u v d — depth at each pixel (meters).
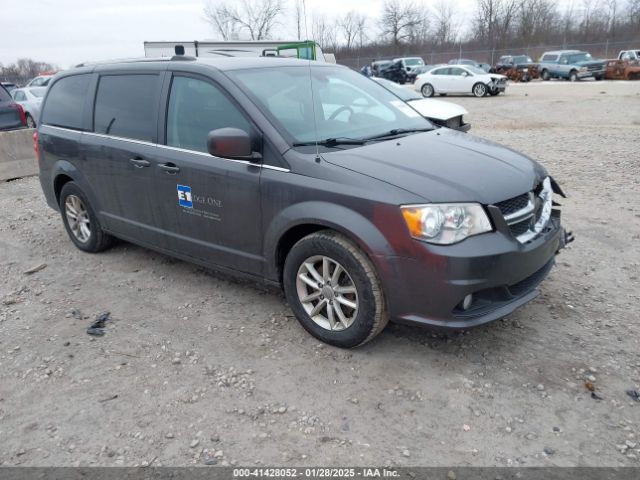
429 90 26.20
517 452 2.73
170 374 3.45
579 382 3.24
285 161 3.57
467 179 3.29
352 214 3.27
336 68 4.79
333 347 3.66
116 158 4.68
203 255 4.28
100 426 3.00
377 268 3.22
